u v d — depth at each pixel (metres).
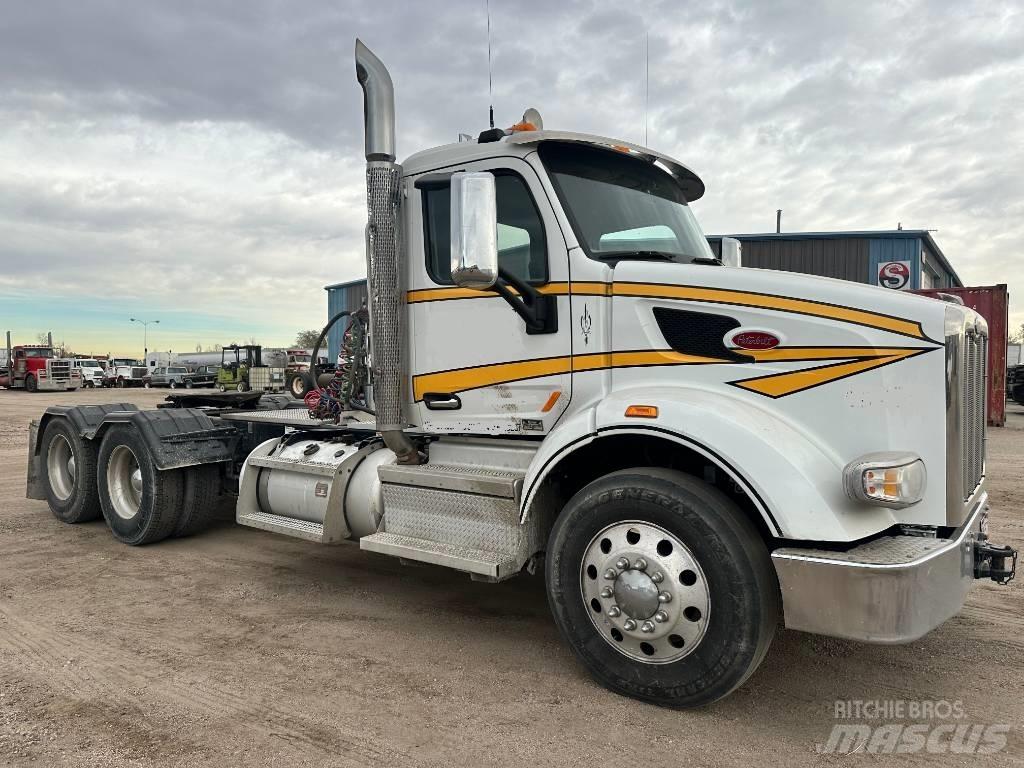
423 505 4.09
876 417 3.05
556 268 3.71
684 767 2.84
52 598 4.80
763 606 2.99
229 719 3.20
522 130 4.04
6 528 6.82
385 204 4.18
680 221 4.41
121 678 3.60
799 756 2.93
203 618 4.45
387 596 4.89
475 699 3.38
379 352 4.20
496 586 5.11
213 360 46.12
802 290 3.19
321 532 4.68
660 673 3.21
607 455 3.84
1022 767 2.85
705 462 3.46
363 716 3.22
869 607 2.79
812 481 2.93
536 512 3.74
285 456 5.16
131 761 2.87
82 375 41.97
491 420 3.96
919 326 3.00
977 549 3.25
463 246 3.20
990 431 14.86
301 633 4.21
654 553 3.18
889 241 19.61
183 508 6.05
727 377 3.31
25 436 15.21
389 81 4.21
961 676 3.65
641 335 3.50
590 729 3.11
